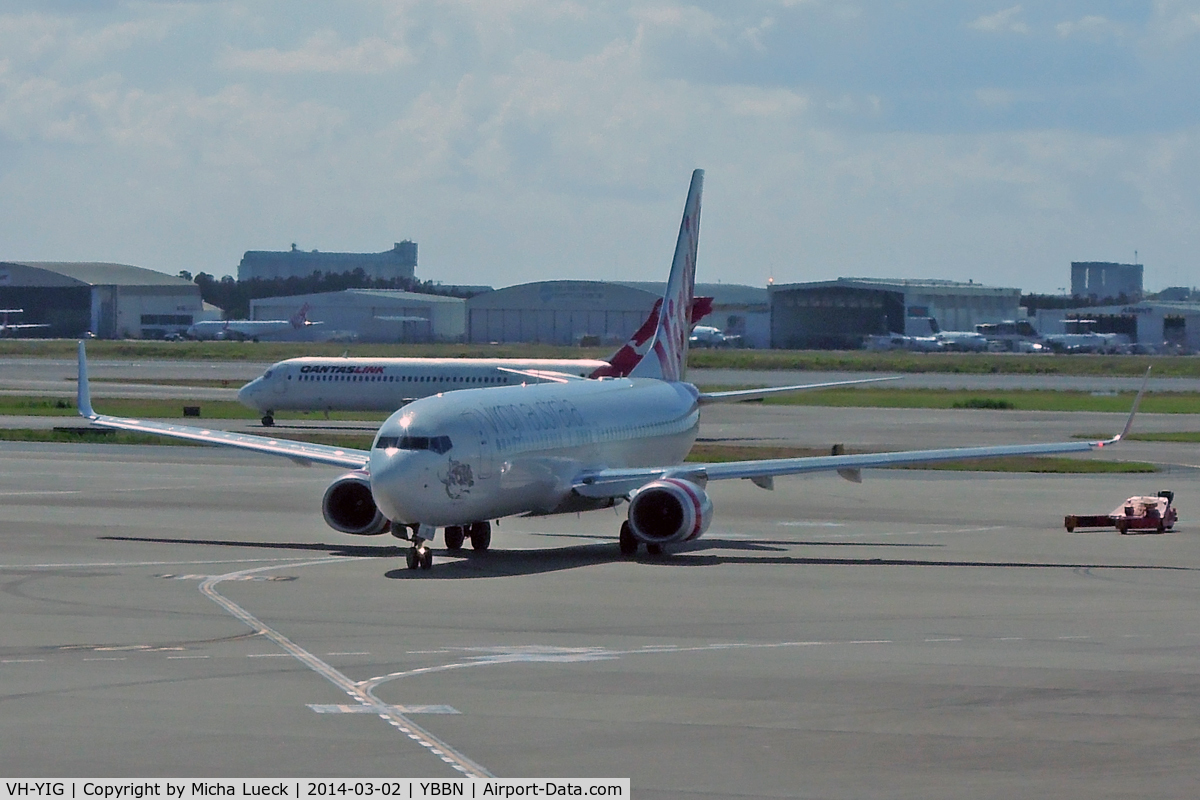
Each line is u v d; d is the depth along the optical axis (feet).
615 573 242.37
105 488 380.37
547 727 134.00
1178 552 274.77
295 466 450.30
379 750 125.70
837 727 134.62
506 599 212.64
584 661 165.27
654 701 144.77
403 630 185.78
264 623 190.90
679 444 345.51
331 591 219.82
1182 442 588.09
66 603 207.10
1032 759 124.06
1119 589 226.58
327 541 282.77
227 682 152.97
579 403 293.02
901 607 207.00
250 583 227.61
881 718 138.10
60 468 433.48
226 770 119.44
